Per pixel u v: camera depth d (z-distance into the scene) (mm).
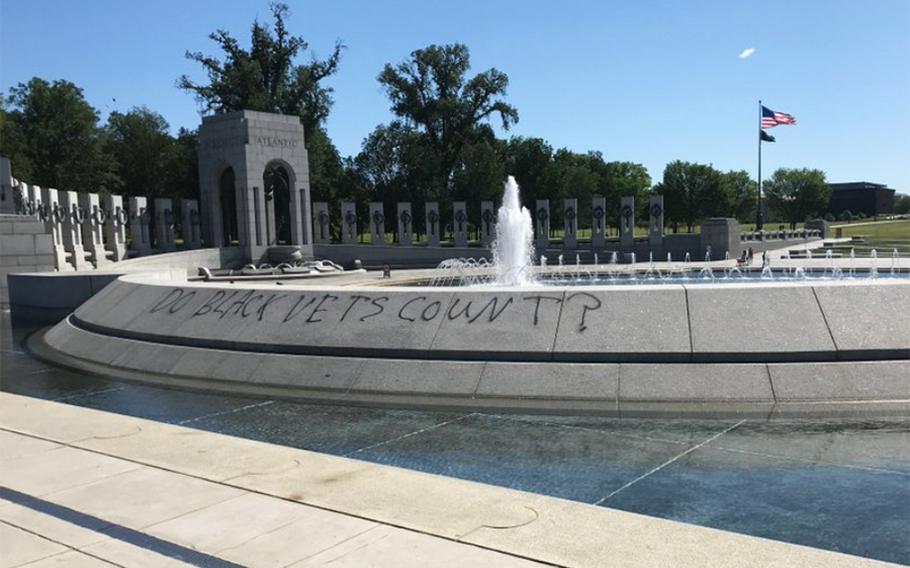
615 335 8562
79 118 71375
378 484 5559
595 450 6414
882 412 7227
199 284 12148
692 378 7969
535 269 28469
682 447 6414
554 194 80125
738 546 4273
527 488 5590
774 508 5035
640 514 4887
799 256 41719
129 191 76125
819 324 8258
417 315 9516
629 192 99562
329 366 9211
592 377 8203
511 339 8820
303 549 4422
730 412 7395
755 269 24453
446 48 71625
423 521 4801
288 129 45844
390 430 7246
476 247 46250
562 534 4523
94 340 12148
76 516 5094
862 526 4695
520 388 8266
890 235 69625
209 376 9773
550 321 8914
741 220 134250
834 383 7707
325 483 5609
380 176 74125
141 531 4789
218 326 10633
